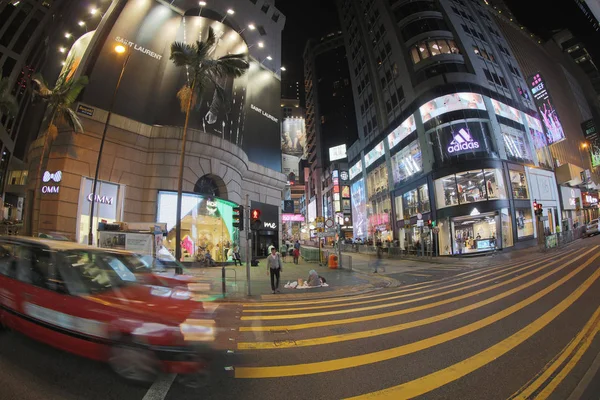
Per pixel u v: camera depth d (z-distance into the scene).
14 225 28.39
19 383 3.41
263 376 3.95
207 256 21.91
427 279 14.32
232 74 18.48
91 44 21.78
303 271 18.55
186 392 3.43
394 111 41.53
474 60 35.00
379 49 46.41
